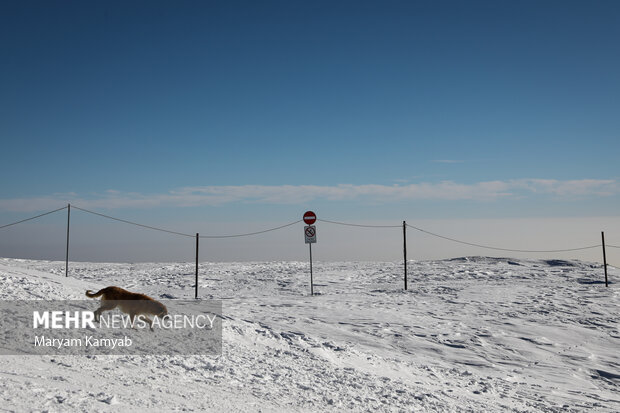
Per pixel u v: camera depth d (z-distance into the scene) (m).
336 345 11.39
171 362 7.01
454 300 23.56
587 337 16.27
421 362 11.97
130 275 35.41
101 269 39.41
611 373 12.59
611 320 18.81
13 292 9.49
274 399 6.09
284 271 40.00
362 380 8.36
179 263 48.03
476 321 18.34
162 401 4.86
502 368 12.42
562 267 39.53
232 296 25.36
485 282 31.14
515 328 17.22
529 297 24.42
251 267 43.78
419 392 8.20
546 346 15.00
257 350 9.20
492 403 8.43
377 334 15.19
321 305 21.14
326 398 6.66
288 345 10.34
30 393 4.12
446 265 42.84
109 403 4.34
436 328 16.77
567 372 12.48
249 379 6.98
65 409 3.88
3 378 4.48
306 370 8.35
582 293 25.69
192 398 5.28
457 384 9.90
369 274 37.72
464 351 13.91
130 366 6.38
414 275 36.38
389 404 6.96
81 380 5.11
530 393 9.95
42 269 36.78
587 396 10.20
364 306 21.22
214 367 7.20
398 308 21.00
